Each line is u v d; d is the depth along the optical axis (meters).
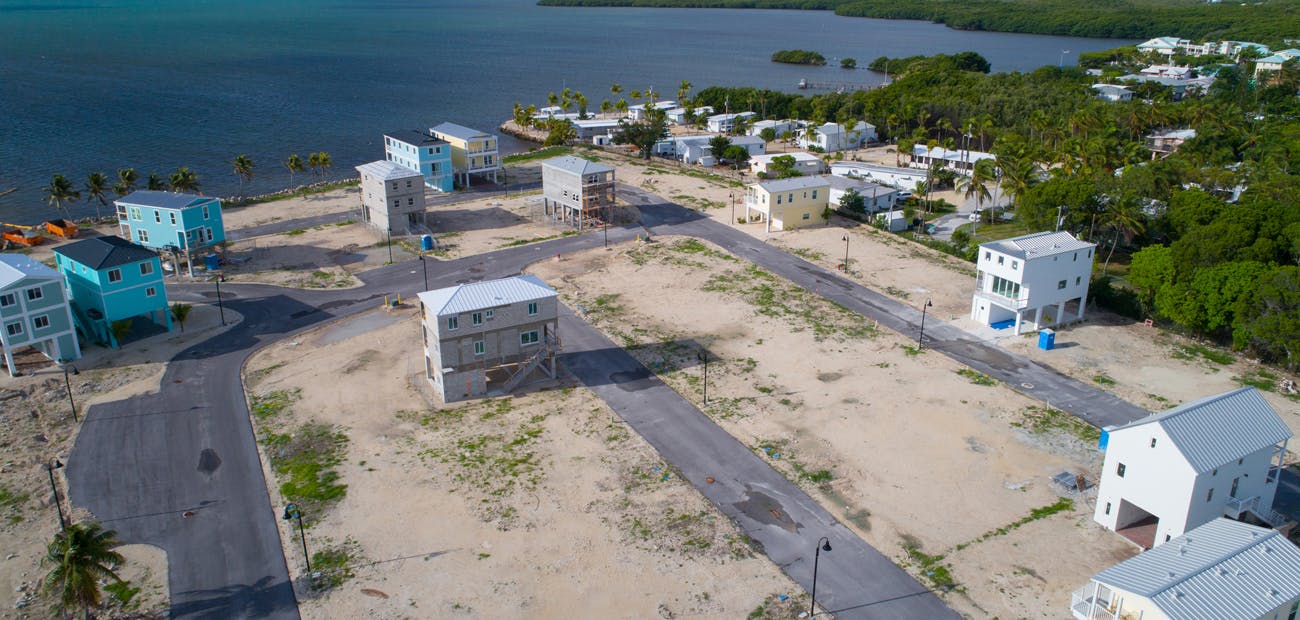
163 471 58.28
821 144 181.50
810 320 85.88
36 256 103.81
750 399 69.25
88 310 78.38
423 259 103.25
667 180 146.12
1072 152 129.75
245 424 64.69
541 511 54.28
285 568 48.88
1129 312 86.94
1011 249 81.56
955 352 78.44
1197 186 114.88
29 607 45.59
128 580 47.56
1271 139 152.88
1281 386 71.12
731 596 46.75
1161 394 70.25
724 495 56.19
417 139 137.00
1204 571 41.25
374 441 62.56
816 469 59.16
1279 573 41.72
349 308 88.38
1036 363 76.25
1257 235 84.19
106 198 141.38
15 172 156.88
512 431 64.19
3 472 57.66
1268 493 52.94
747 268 101.31
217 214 98.81
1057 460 60.38
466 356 68.44
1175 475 48.41
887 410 67.56
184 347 78.38
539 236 113.25
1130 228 98.56
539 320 70.69
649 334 82.06
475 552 50.31
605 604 46.09
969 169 153.75
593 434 63.78
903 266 102.62
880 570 48.88
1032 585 47.50
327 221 120.44
